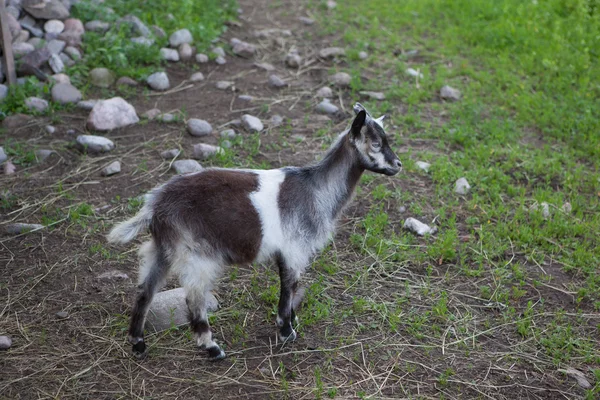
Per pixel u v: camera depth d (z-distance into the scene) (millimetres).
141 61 9203
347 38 10492
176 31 9734
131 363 4676
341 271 5781
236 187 4602
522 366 4805
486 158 7441
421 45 10453
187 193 4508
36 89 8188
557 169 7348
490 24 10852
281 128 7992
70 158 7195
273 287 5391
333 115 8367
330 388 4508
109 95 8469
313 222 4820
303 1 12266
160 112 8156
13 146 7312
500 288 5594
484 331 5129
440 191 6867
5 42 8062
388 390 4531
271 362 4758
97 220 6227
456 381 4633
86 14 9570
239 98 8625
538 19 10875
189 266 4473
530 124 8328
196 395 4418
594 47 9984
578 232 6309
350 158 4934
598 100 8711
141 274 4570
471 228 6379
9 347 4750
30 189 6645
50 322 5016
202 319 4625
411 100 8656
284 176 4801
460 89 9086
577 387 4613
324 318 5203
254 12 11750
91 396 4367
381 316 5230
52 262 5672
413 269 5844
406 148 7715
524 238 6191
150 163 7148
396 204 6715
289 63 9672
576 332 5141
